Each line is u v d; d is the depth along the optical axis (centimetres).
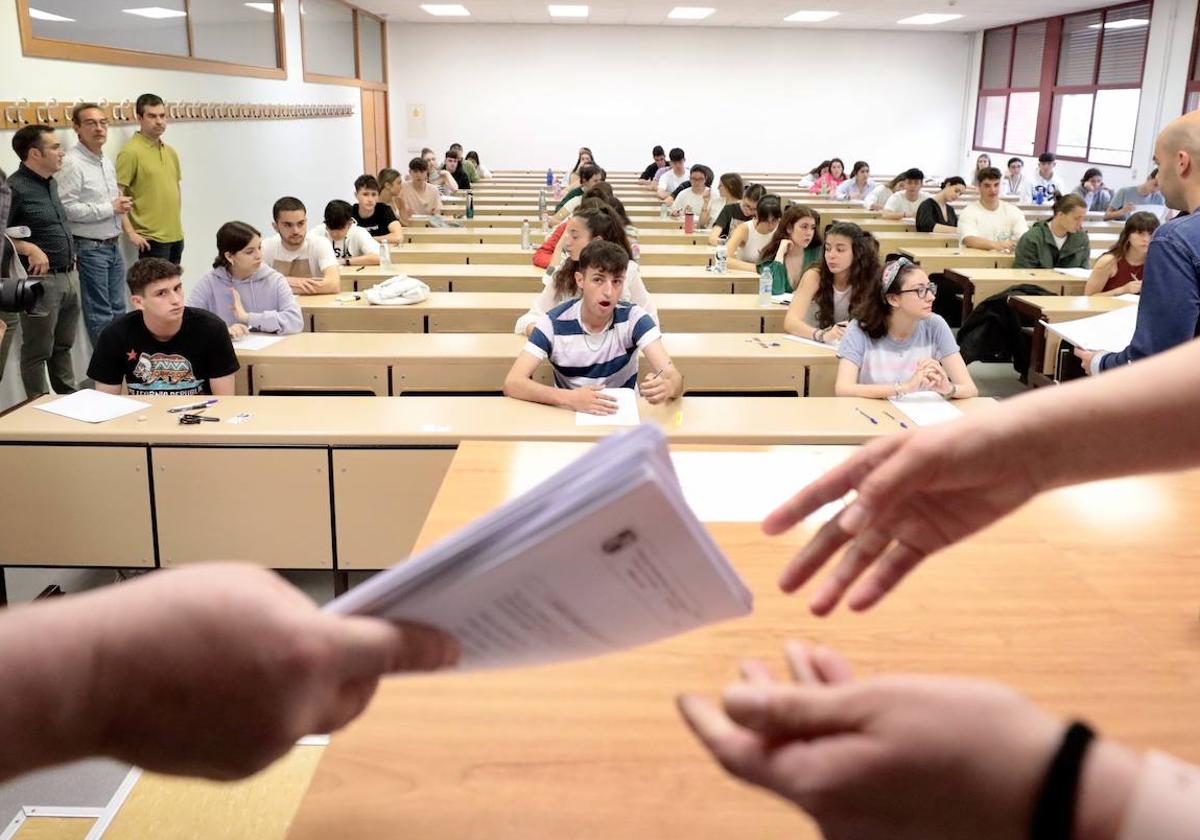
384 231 693
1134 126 1212
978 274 575
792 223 468
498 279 525
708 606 47
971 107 1638
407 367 347
